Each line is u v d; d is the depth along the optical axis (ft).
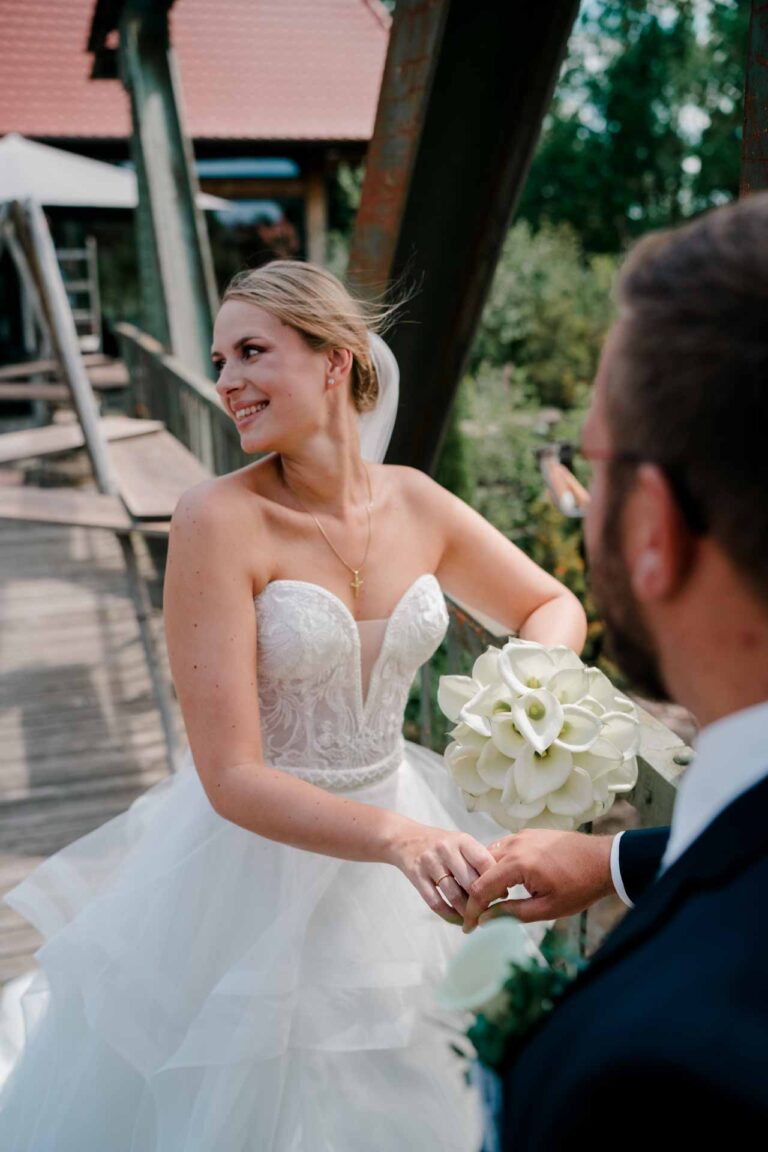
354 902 5.28
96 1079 5.45
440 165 9.30
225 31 48.78
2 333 38.68
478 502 24.77
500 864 3.97
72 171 27.12
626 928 1.90
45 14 47.26
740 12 57.77
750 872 1.71
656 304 1.80
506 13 8.66
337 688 5.28
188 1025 5.19
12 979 9.23
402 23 8.91
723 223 1.81
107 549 22.39
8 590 19.95
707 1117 1.46
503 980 2.19
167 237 24.63
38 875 6.77
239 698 4.76
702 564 1.82
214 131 44.57
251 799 4.61
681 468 1.76
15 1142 5.62
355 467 5.48
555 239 45.27
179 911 5.33
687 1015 1.55
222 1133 4.71
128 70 24.03
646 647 2.06
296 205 47.83
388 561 5.50
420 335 10.20
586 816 4.41
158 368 27.32
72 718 15.02
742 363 1.66
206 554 4.83
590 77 59.57
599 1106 1.58
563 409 40.65
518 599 6.10
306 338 5.04
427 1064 5.04
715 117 58.90
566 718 4.46
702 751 1.92
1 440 19.70
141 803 6.99
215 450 20.81
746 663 1.86
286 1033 4.83
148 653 14.23
